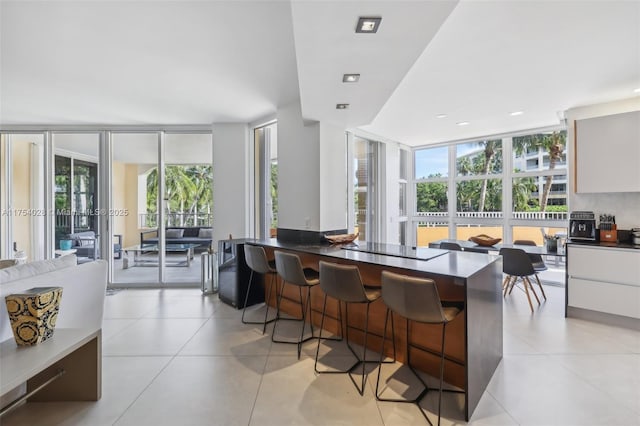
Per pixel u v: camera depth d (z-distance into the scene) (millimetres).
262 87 3678
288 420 1975
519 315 3805
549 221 5316
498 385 2342
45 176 5262
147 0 2100
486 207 6031
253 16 2293
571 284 3719
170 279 5582
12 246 5461
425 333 2539
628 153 3510
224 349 2945
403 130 5359
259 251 3311
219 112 4629
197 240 6344
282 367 2617
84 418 1990
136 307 4188
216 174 5199
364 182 5797
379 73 2471
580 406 2098
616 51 2639
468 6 2031
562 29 2311
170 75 3330
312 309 3584
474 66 2914
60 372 2066
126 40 2625
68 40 2623
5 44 2682
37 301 1904
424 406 2113
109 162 5301
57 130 5223
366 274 2953
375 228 6008
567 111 4168
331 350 2936
